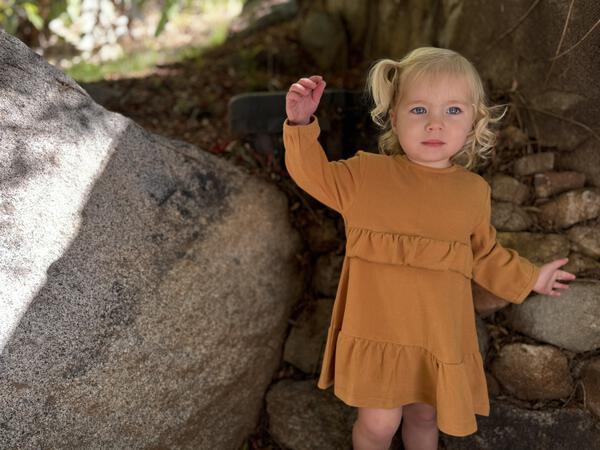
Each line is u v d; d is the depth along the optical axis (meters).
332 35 3.44
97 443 1.84
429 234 1.93
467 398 1.93
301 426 2.38
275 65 3.53
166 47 4.03
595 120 2.31
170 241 2.14
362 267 1.98
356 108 2.75
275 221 2.52
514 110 2.62
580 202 2.39
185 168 2.29
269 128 2.73
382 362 1.98
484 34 2.70
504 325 2.40
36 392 1.72
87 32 4.24
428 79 1.87
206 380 2.16
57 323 1.79
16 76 1.88
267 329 2.42
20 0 3.73
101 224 1.98
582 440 2.19
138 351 1.96
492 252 2.11
